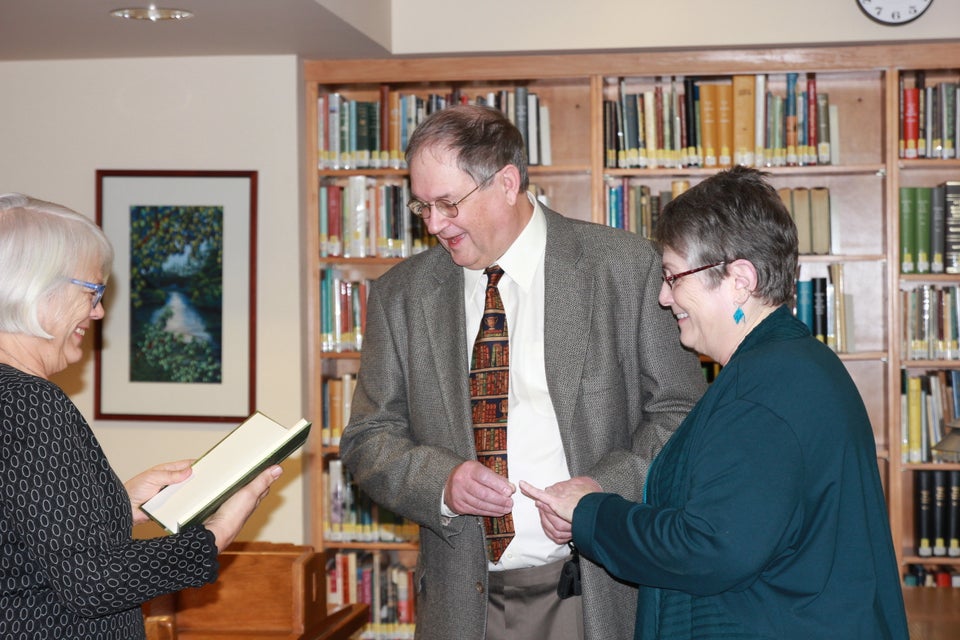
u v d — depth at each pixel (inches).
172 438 155.9
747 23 147.3
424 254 84.0
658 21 148.4
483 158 72.9
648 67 152.6
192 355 154.9
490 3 151.0
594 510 61.4
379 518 157.9
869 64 149.7
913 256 153.0
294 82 152.4
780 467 52.9
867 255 152.1
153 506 63.9
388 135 157.5
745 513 52.3
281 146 153.1
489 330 77.9
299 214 153.8
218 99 153.5
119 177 154.6
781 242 58.9
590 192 162.2
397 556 166.9
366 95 165.0
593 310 77.4
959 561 151.2
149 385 155.6
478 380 77.9
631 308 77.9
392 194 157.6
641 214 156.6
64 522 53.8
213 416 154.9
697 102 154.4
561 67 153.6
